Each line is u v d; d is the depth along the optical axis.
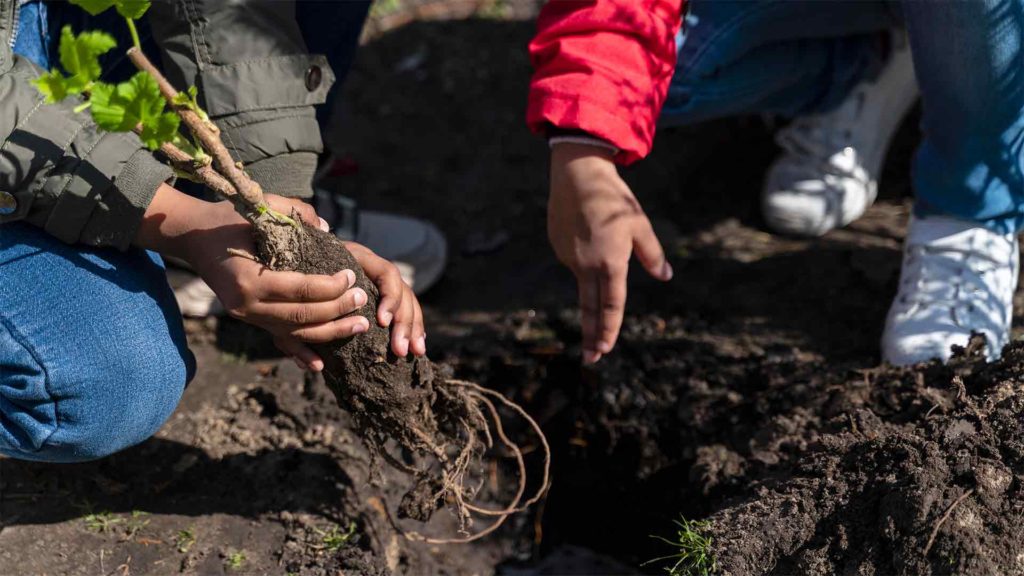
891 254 2.42
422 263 2.50
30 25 1.60
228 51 1.51
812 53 2.29
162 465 1.95
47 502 1.82
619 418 2.22
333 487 1.94
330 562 1.78
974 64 1.73
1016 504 1.47
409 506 1.67
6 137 1.35
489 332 2.39
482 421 1.69
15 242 1.46
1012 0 1.64
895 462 1.58
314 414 2.10
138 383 1.50
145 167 1.40
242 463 1.98
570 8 1.75
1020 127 1.84
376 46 3.43
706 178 2.76
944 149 1.94
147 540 1.78
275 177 1.57
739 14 2.08
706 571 1.58
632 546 2.28
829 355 2.19
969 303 2.01
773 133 2.85
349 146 3.03
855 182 2.48
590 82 1.67
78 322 1.45
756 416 2.06
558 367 2.32
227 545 1.79
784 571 1.58
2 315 1.43
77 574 1.70
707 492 1.92
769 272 2.45
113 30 1.74
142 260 1.57
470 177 2.90
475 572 2.09
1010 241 2.07
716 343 2.28
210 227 1.41
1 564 1.69
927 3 1.72
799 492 1.63
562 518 2.34
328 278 1.37
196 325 2.33
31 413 1.50
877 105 2.44
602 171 1.71
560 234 1.78
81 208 1.40
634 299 2.43
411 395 1.56
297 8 1.97
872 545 1.52
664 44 1.73
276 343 1.52
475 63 3.32
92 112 1.18
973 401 1.70
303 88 1.56
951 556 1.43
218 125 1.52
